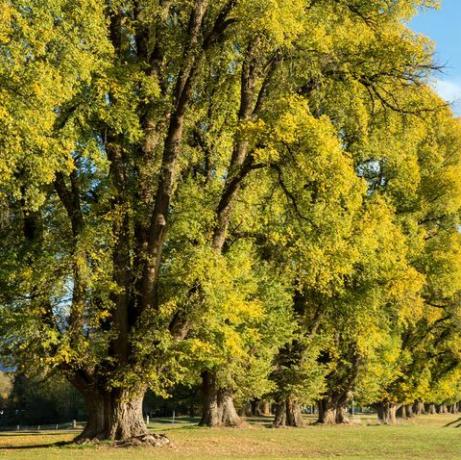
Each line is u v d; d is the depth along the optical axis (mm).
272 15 18891
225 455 18641
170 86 23969
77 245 19641
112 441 21031
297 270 26828
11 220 21906
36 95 14945
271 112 21609
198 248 21047
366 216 26516
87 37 17375
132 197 22125
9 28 14719
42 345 19469
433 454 19578
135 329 21125
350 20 23266
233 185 22719
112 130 21281
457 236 39875
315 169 20969
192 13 21938
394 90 24281
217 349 22203
